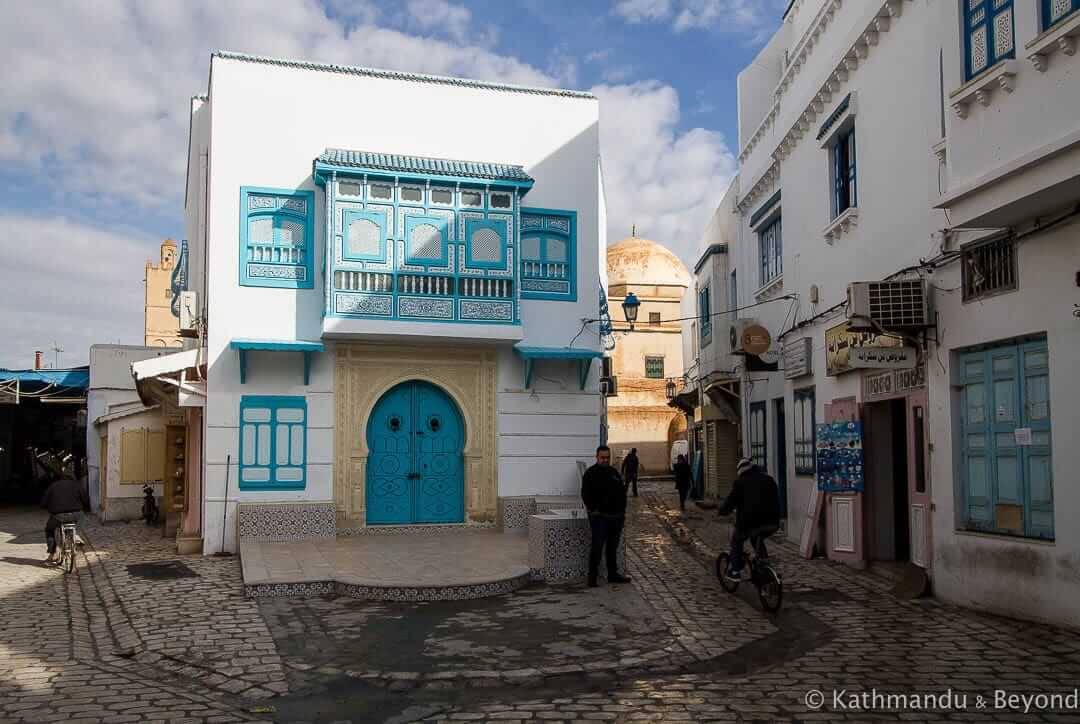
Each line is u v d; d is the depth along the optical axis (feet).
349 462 46.98
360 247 45.75
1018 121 23.98
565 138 51.47
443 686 21.97
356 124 47.91
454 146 49.62
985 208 25.25
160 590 34.91
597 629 27.53
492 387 49.75
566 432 50.47
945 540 30.19
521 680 22.27
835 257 40.73
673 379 118.73
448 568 36.11
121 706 20.56
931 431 31.17
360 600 32.40
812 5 46.98
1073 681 20.71
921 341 31.68
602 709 19.83
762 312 55.83
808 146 44.70
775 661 23.86
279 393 45.80
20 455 108.06
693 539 50.75
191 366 45.11
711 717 19.08
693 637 26.35
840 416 39.75
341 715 19.77
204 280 50.16
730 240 67.82
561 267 50.93
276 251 46.09
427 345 48.60
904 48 33.68
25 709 20.29
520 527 48.52
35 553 49.80
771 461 55.01
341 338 46.06
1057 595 24.88
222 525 44.60
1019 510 26.89
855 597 31.73
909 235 33.06
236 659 24.45
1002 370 27.81
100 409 82.79
